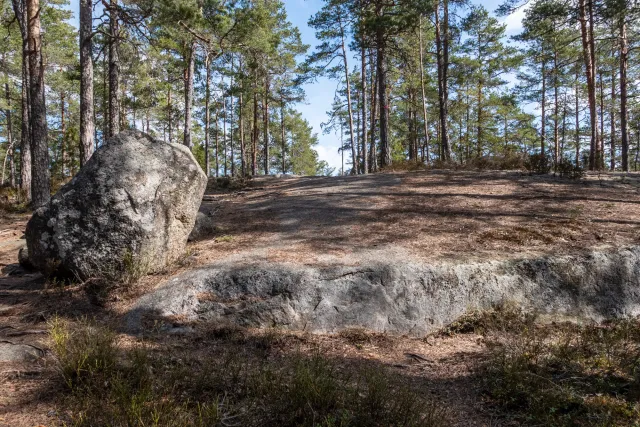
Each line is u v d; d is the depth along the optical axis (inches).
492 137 1151.6
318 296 206.5
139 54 594.9
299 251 251.0
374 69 1027.9
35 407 121.1
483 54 1071.6
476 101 1153.4
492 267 218.1
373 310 203.9
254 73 1034.1
